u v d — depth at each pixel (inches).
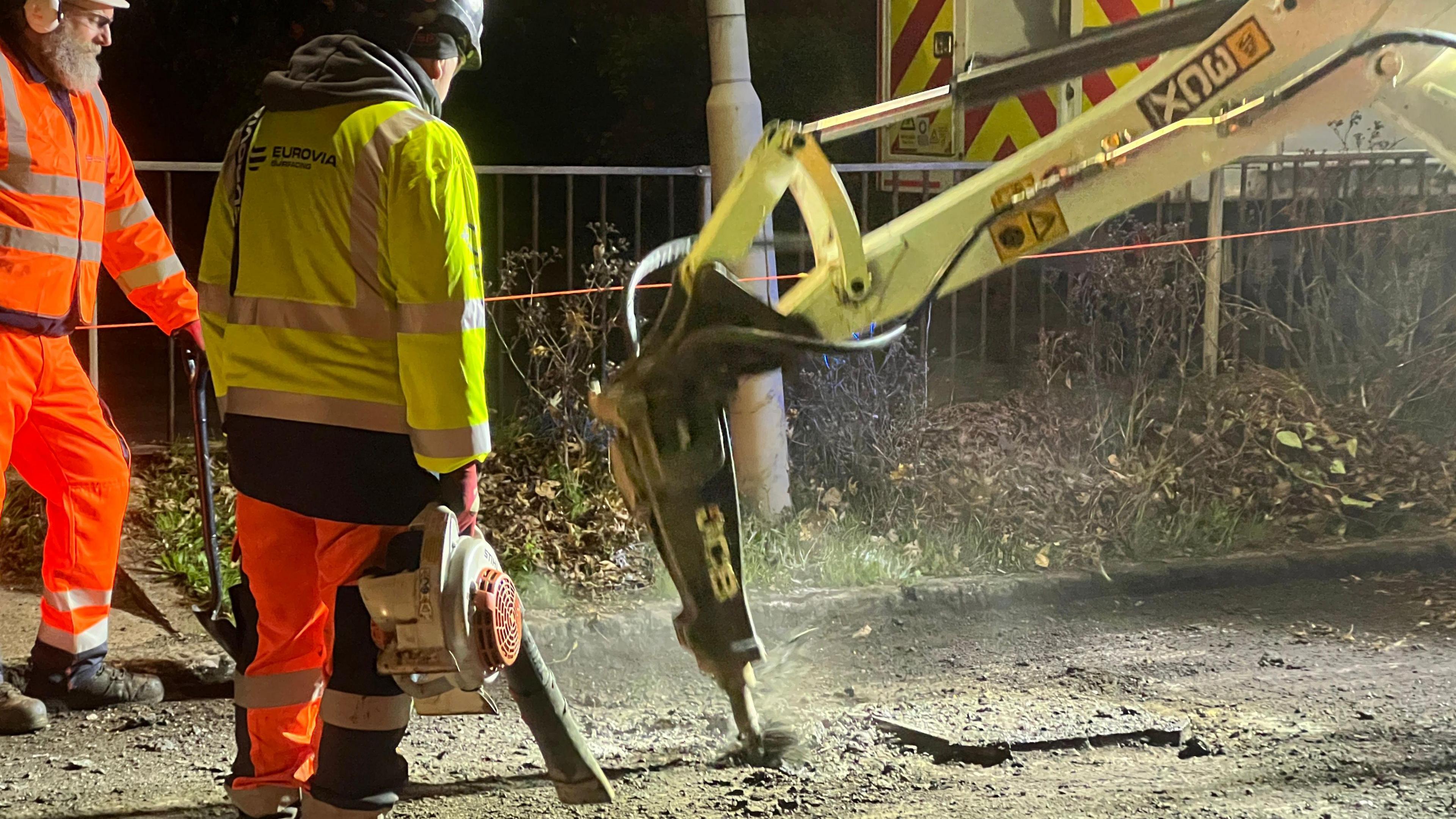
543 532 247.0
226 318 137.8
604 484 260.8
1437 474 287.3
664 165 488.1
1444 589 247.6
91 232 172.7
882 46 376.2
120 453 185.0
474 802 157.6
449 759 171.0
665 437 129.7
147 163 262.2
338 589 128.0
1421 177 312.0
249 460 129.7
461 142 125.3
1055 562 249.8
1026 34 343.6
